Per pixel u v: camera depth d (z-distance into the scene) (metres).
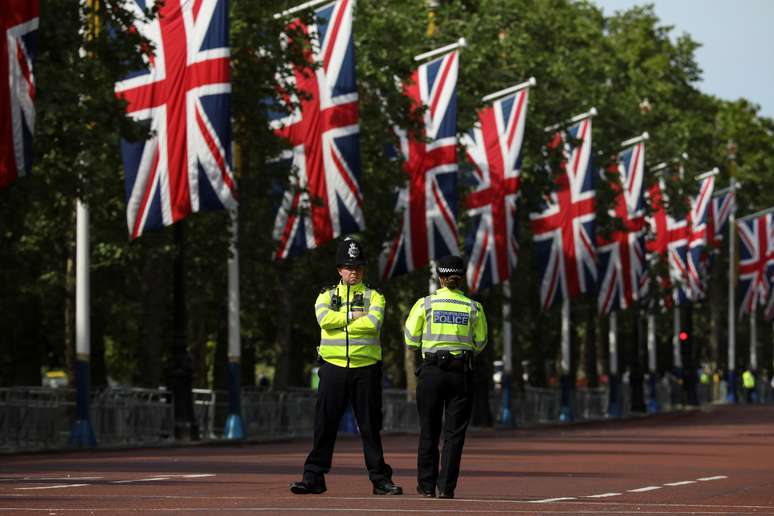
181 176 100.38
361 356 45.75
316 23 115.88
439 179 129.62
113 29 96.06
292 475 59.97
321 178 116.25
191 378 114.94
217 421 124.62
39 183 95.06
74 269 122.38
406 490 50.38
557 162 160.25
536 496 48.84
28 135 80.19
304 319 172.88
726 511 43.91
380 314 45.69
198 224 122.19
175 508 40.72
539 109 164.75
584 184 160.75
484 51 159.00
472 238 142.12
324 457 46.81
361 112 131.38
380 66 132.88
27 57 80.25
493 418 167.25
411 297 156.50
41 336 164.75
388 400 149.88
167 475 59.44
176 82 100.38
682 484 59.28
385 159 132.12
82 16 93.81
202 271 138.25
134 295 151.62
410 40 150.00
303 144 116.75
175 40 100.50
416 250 130.00
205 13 99.94
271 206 123.38
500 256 141.50
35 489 49.38
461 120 141.88
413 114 130.00
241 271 140.00
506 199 141.62
